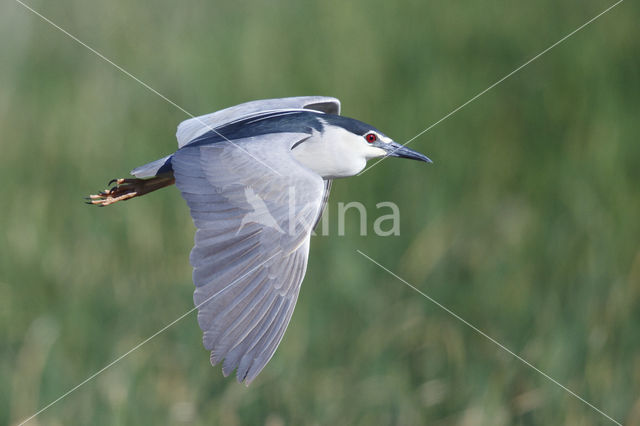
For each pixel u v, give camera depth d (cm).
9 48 1428
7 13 1459
